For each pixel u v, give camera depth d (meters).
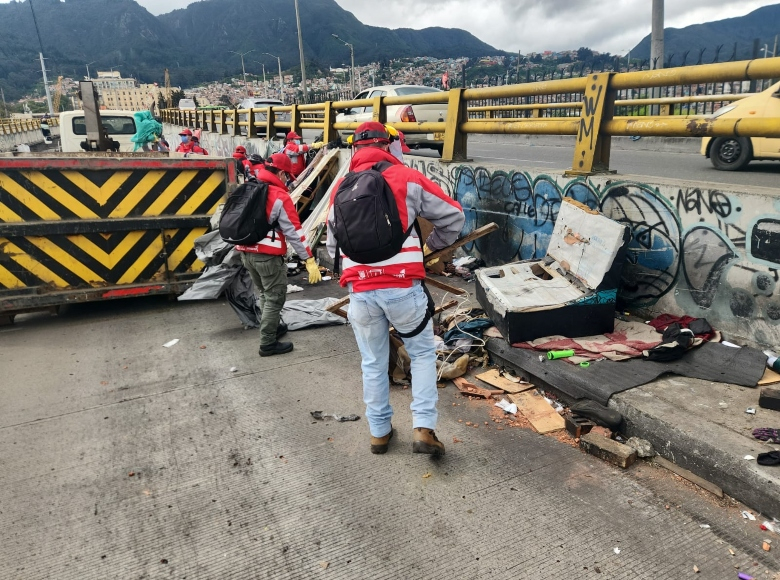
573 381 3.53
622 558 2.33
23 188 5.48
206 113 21.95
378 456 3.18
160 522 2.68
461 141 6.60
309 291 6.70
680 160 12.04
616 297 4.43
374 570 2.32
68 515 2.74
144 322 5.82
